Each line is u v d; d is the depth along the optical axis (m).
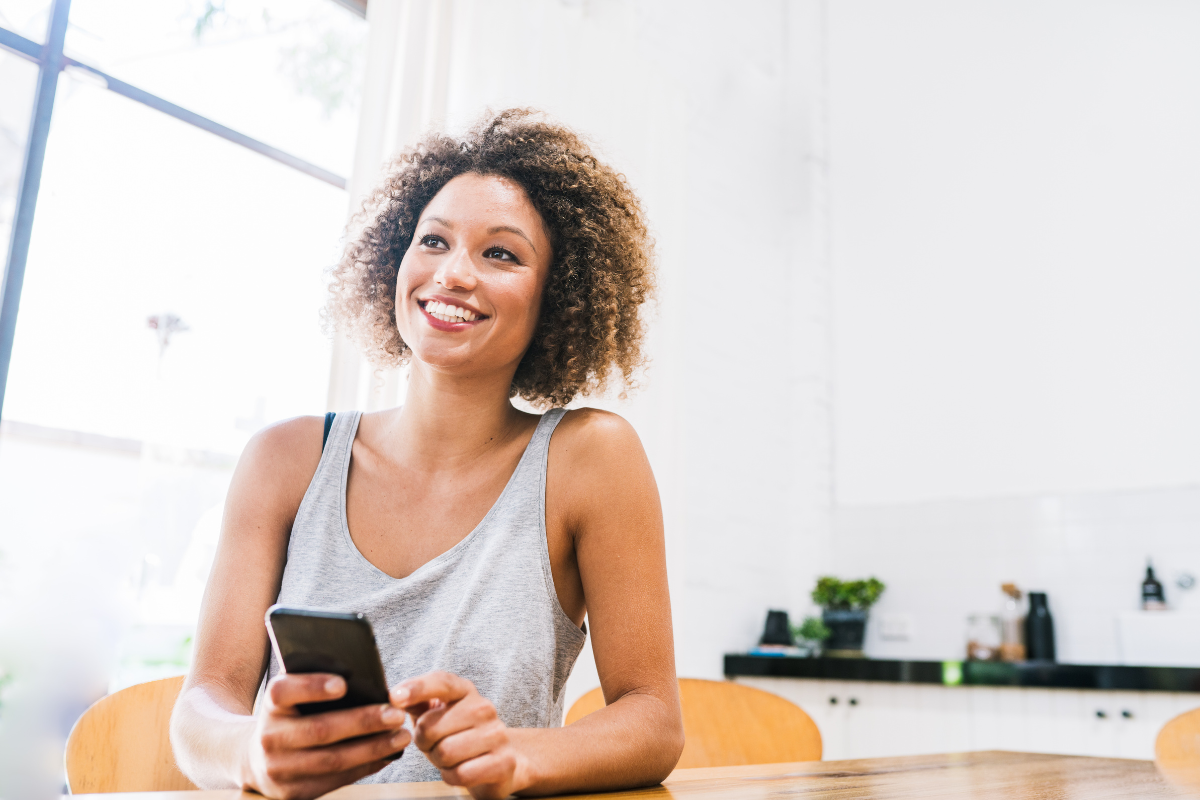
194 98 2.27
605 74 3.14
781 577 3.90
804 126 4.41
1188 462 3.21
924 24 4.23
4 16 2.00
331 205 2.48
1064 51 3.80
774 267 4.20
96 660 1.90
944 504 3.71
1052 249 3.66
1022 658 3.23
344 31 2.63
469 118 2.44
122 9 2.18
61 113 2.04
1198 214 3.36
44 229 1.99
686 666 3.33
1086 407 3.46
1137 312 3.42
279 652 0.59
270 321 2.28
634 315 1.27
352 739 0.60
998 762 1.14
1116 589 3.26
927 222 4.02
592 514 0.97
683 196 3.46
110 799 0.60
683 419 3.26
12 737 1.81
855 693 3.18
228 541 0.98
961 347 3.81
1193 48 3.49
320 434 1.06
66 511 1.93
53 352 1.97
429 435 1.02
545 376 1.22
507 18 2.70
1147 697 2.66
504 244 1.04
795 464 4.06
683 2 3.93
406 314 1.03
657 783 0.82
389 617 0.94
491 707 0.64
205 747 0.72
